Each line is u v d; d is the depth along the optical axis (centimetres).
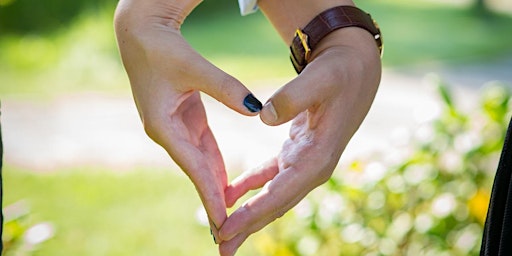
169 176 501
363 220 260
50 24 973
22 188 478
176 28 126
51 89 763
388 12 1259
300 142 119
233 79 117
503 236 116
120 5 126
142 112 123
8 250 227
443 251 252
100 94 745
